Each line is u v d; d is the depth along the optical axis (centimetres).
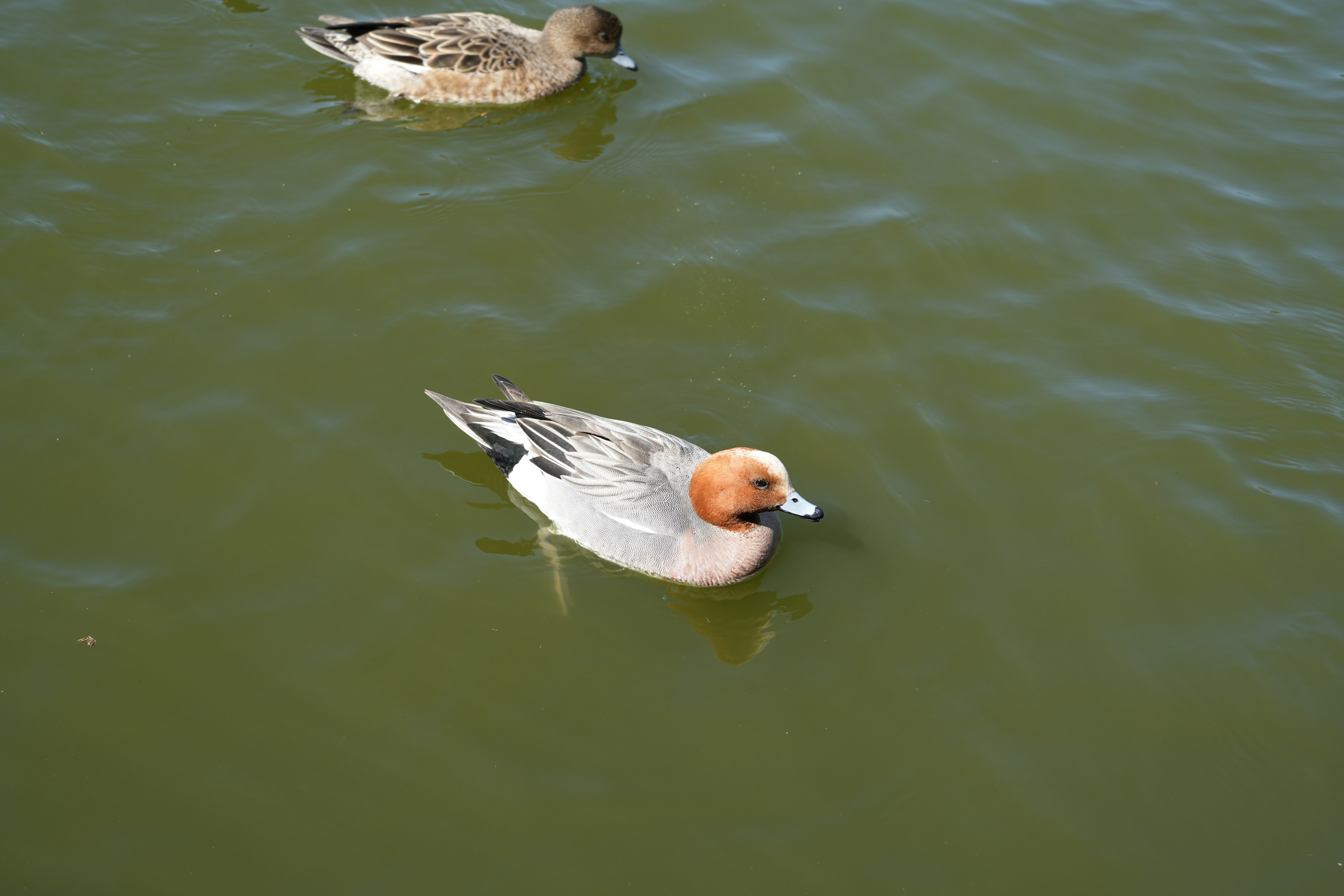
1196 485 293
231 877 264
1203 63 341
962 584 286
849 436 297
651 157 326
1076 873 267
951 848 269
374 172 320
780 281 312
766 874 267
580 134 329
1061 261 316
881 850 268
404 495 290
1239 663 280
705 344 305
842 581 287
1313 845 269
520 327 305
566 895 265
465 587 284
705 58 340
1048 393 302
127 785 269
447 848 267
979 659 281
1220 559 288
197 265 306
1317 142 330
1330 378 304
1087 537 289
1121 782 273
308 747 272
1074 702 278
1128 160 328
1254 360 305
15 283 301
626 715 277
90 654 276
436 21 332
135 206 311
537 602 284
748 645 283
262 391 296
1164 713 277
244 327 301
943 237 318
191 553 284
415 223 314
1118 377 304
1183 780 273
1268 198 323
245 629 279
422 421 296
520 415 289
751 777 273
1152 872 267
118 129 319
